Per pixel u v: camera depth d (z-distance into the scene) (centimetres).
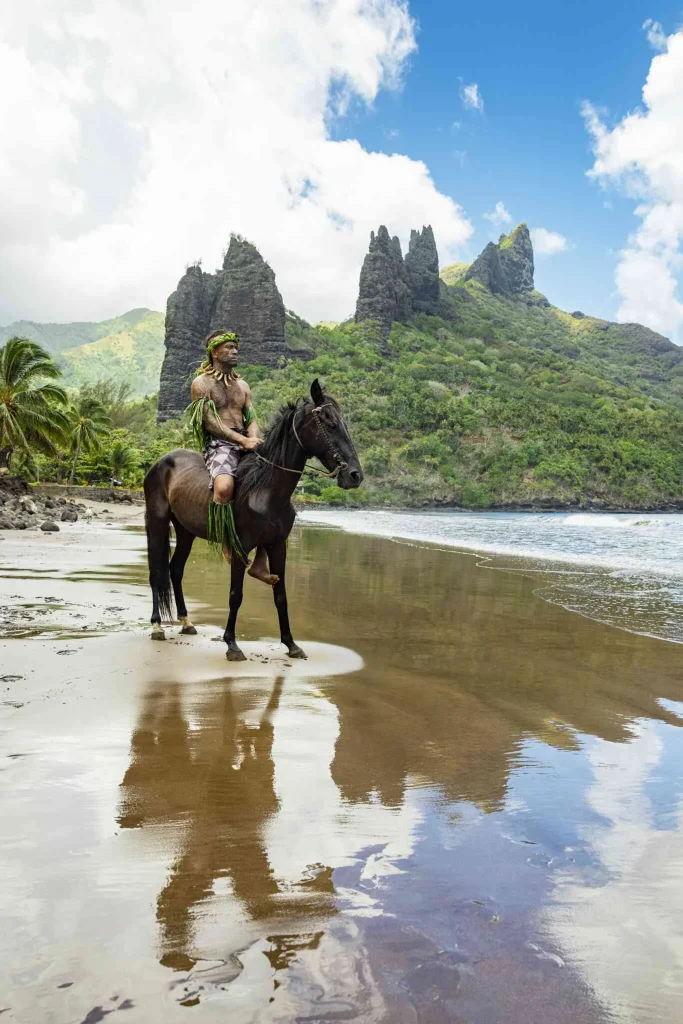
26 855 230
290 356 18988
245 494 551
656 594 966
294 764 327
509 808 282
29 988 164
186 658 532
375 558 1515
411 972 174
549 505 14550
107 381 13850
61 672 472
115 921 193
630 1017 160
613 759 343
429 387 18700
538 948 186
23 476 5628
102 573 1018
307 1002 162
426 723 397
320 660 548
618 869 232
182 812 269
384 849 243
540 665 546
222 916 198
